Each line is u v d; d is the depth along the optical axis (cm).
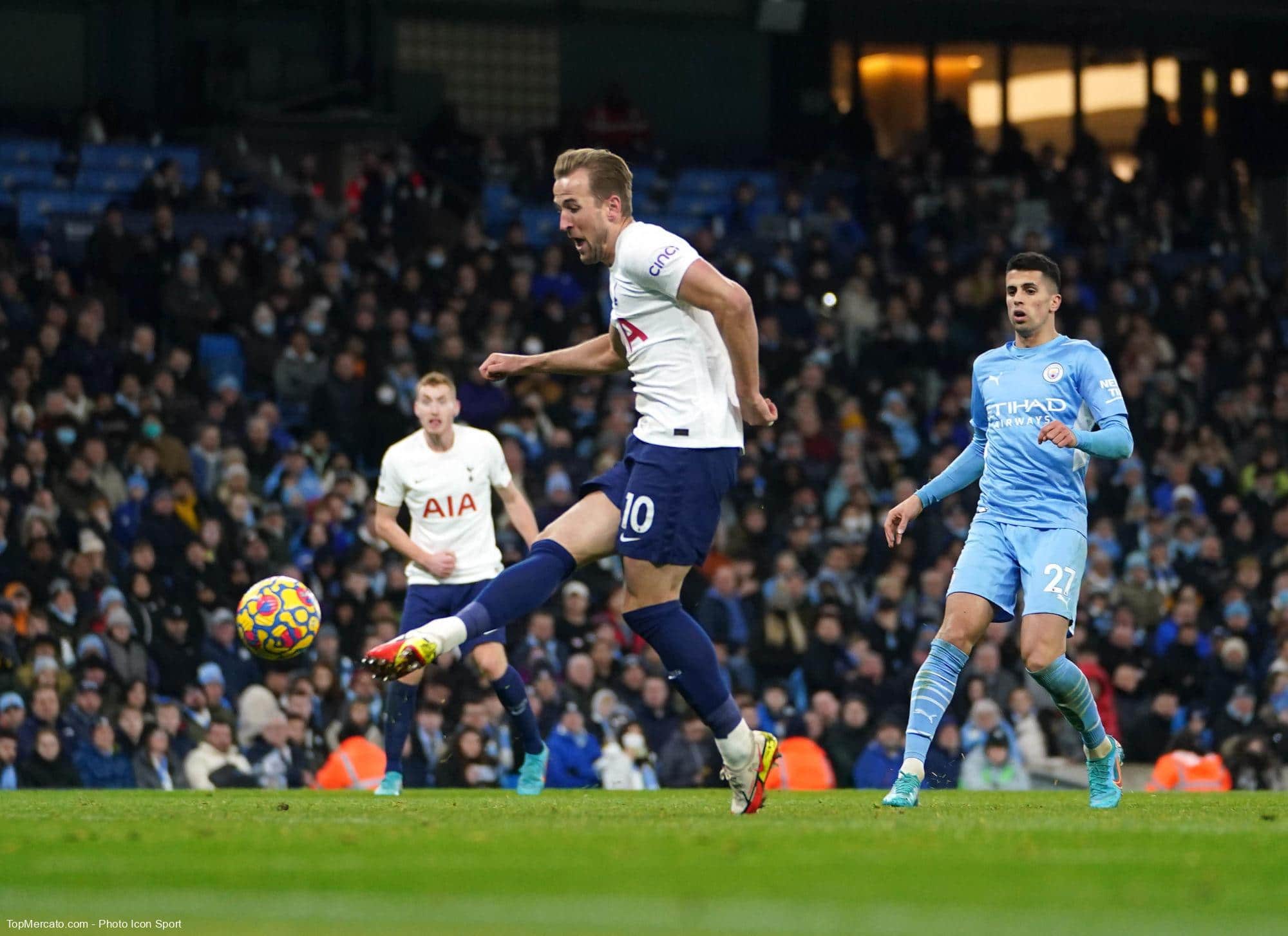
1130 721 2422
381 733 2109
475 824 798
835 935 405
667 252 849
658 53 4106
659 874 551
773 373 3048
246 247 2908
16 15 3641
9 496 2225
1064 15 4122
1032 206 3816
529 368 938
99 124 3406
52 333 2594
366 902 485
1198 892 504
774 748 887
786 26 4056
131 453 2375
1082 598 2552
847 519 2659
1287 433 3231
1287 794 1570
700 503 865
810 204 3769
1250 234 4031
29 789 1903
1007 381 1062
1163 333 3400
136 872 577
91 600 2092
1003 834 710
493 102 3997
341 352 2730
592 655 2211
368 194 3259
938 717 1045
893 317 3247
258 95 3662
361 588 2227
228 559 2241
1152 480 2980
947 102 3941
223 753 2017
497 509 2542
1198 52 4325
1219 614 2642
